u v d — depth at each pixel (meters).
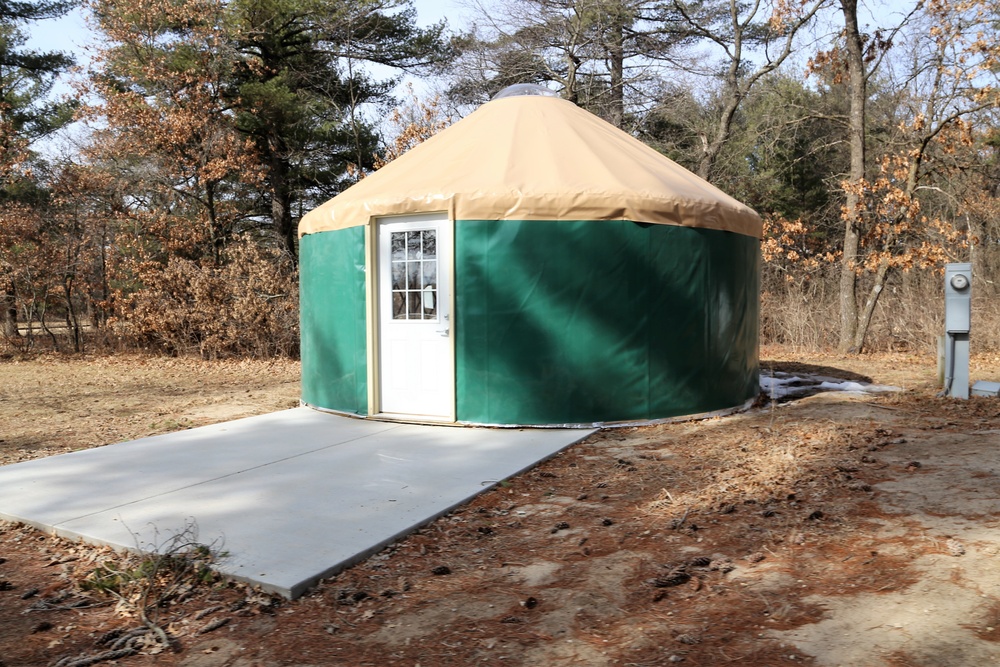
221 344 14.77
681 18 21.02
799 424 6.77
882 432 6.18
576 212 6.68
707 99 22.80
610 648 2.89
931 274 14.65
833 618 3.01
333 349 7.75
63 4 21.92
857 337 13.96
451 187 6.84
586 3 19.45
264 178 20.16
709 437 6.41
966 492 4.44
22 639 3.12
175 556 3.73
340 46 20.81
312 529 4.20
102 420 8.32
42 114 23.44
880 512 4.20
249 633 3.14
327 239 7.73
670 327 7.04
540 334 6.76
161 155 17.83
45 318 19.75
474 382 6.88
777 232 16.11
